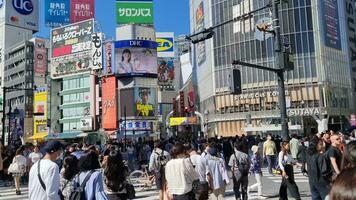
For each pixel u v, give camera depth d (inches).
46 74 3956.7
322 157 308.3
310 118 2178.9
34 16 4586.6
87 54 3339.1
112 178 245.4
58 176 209.9
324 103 2177.7
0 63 4414.4
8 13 4399.6
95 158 216.7
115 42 3107.8
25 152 768.9
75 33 3425.2
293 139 746.8
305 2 2263.8
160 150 530.6
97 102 3206.2
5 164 761.6
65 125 3430.1
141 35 3176.7
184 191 263.0
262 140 1036.5
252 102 2311.8
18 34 4463.6
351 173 58.7
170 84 3767.2
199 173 354.6
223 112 2432.3
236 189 440.8
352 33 2694.4
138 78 3065.9
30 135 3609.7
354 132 767.1
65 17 4079.7
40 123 3518.7
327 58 2289.6
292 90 2231.8
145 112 3034.0
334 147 306.0
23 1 4503.0
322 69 2213.3
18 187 615.5
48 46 4033.0
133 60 3073.3
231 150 889.5
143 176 665.0
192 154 363.3
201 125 2623.0
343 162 158.9
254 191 549.3
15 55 4163.4
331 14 2412.6
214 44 2524.6
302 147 417.4
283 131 573.9
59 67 3506.4
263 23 601.9
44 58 3959.2
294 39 2252.7
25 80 3932.1
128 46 3083.2
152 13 3302.2
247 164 439.8
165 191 282.8
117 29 3186.5
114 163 247.8
